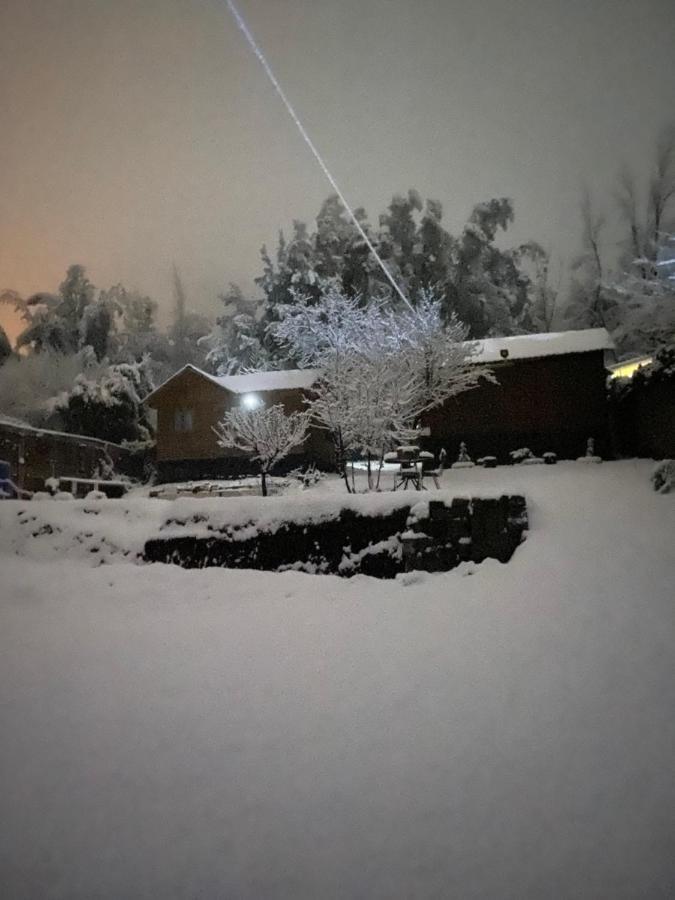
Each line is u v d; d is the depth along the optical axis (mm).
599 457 18938
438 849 3027
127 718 4344
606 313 36031
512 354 22031
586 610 5625
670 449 16781
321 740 3988
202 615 6301
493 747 3826
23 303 42344
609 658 4793
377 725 4133
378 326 19516
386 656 5117
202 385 25688
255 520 7934
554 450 21688
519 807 3291
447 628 5562
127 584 7184
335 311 21047
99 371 34750
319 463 23094
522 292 39531
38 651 5547
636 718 4023
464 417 22312
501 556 7258
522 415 22000
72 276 43031
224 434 25016
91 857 3055
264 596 6754
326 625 5848
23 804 3461
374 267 36719
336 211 41531
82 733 4168
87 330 40750
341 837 3135
